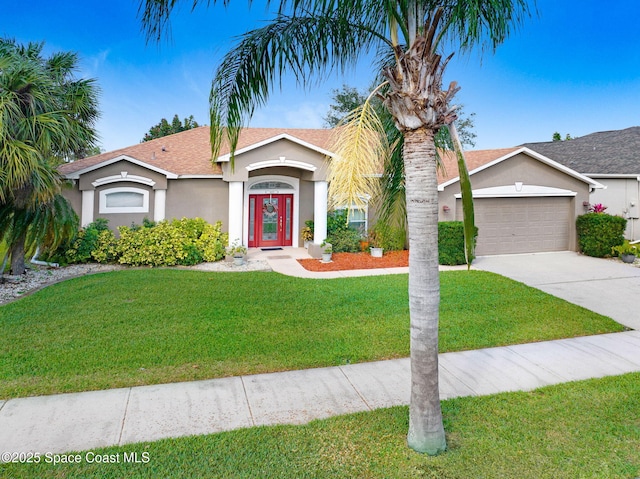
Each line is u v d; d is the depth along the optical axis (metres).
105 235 14.23
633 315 9.41
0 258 14.14
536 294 10.84
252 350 7.07
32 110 10.08
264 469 4.09
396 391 5.82
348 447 4.47
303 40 4.96
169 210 15.95
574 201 17.92
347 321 8.60
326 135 19.86
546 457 4.35
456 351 7.36
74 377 5.98
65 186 12.88
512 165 16.94
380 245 16.02
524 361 6.94
